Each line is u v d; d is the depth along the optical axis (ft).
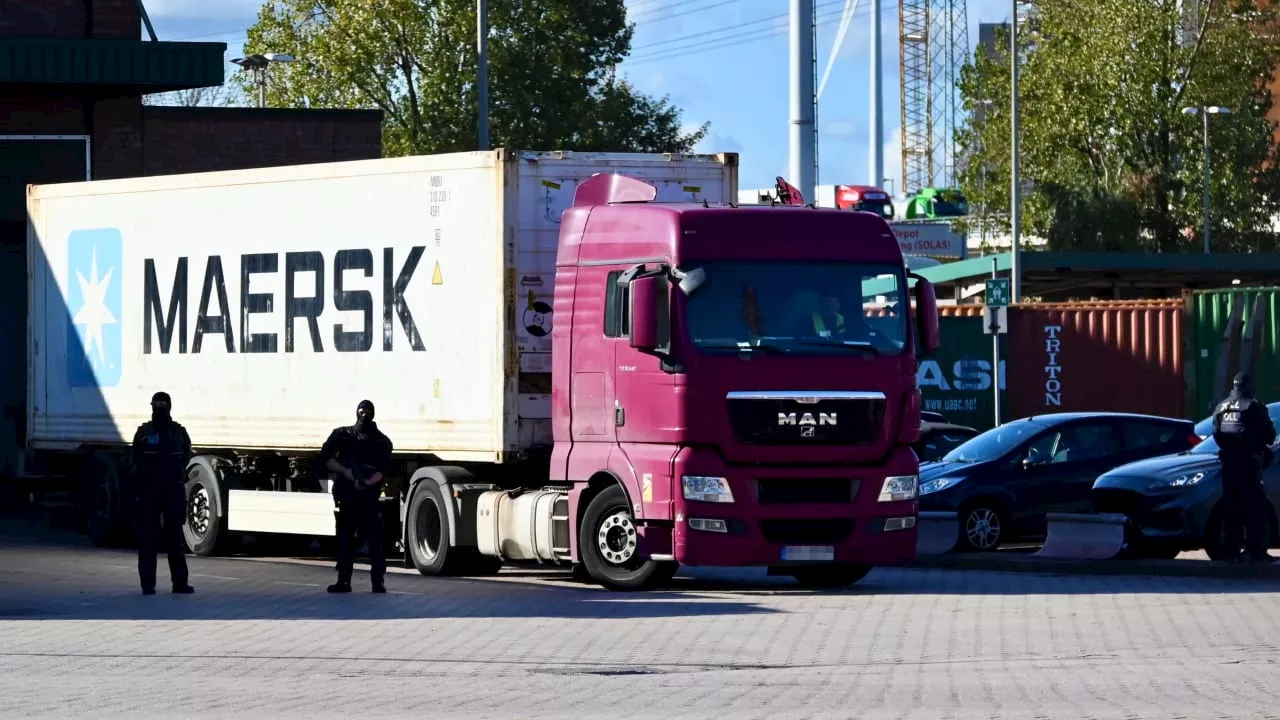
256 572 208.44
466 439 197.88
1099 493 219.20
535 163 194.80
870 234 181.57
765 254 177.68
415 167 203.82
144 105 328.29
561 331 188.65
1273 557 214.69
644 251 179.11
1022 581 197.47
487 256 195.21
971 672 123.13
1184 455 222.89
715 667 126.41
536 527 191.11
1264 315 326.65
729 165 203.10
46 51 290.97
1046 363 389.19
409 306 204.23
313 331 215.72
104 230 245.45
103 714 103.91
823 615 160.35
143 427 180.24
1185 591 182.39
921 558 222.89
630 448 179.63
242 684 117.39
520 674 122.52
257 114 337.11
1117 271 541.75
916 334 183.93
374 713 104.22
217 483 231.50
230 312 226.79
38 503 281.33
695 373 174.19
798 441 176.04
